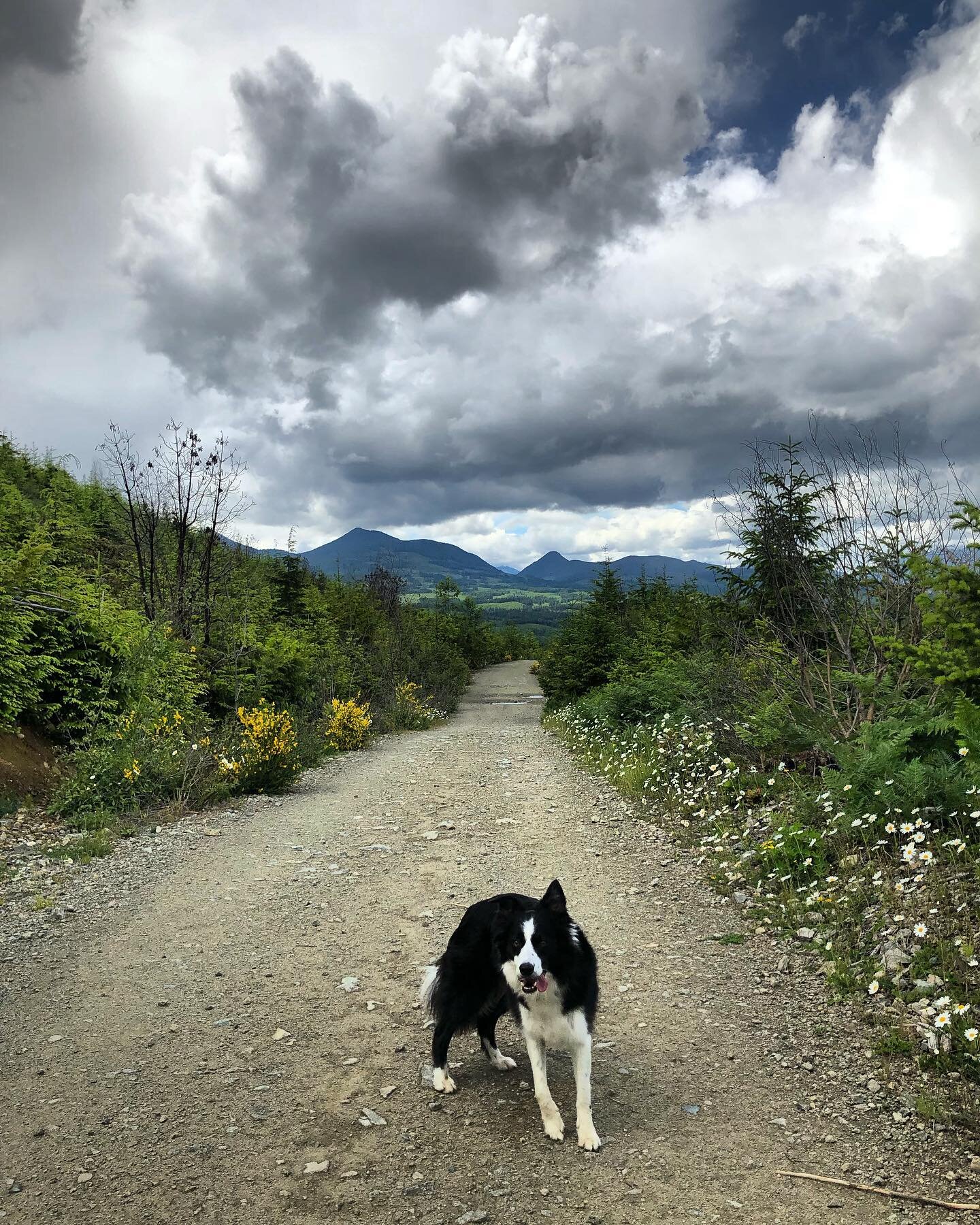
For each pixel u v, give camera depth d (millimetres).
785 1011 4871
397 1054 4602
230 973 5746
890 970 4965
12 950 6098
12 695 10938
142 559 19641
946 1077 3961
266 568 26938
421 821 10602
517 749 18000
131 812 10320
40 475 24656
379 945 6289
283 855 8859
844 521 8930
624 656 21359
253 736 13125
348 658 26266
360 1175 3508
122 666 12695
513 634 87000
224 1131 3838
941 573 6070
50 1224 3201
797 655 9750
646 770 11680
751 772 9680
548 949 3768
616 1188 3385
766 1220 3158
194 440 18703
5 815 9477
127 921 6738
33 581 12195
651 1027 4844
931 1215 3135
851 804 7004
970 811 6121
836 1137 3656
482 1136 3789
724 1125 3805
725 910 6652
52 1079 4309
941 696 7922
